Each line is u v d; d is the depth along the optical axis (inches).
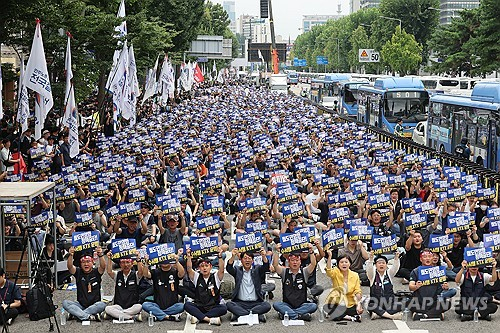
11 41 1170.6
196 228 776.9
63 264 743.1
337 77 3277.6
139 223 805.2
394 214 865.5
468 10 3356.3
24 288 679.7
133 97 1614.2
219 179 999.0
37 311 632.4
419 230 757.9
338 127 1701.5
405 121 2036.2
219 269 633.6
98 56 1540.4
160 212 800.3
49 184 720.3
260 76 5787.4
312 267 635.5
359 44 5467.5
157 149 1408.7
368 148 1402.6
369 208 830.5
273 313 655.8
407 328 611.2
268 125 1830.7
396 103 2043.6
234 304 629.0
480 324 621.6
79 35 1296.8
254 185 976.9
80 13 1352.1
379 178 1008.9
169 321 631.2
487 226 821.2
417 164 1125.7
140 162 1182.3
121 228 792.9
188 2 2947.8
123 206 789.9
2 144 1104.8
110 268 645.9
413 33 4672.7
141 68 2038.6
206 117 2118.6
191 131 1622.8
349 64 5944.9
